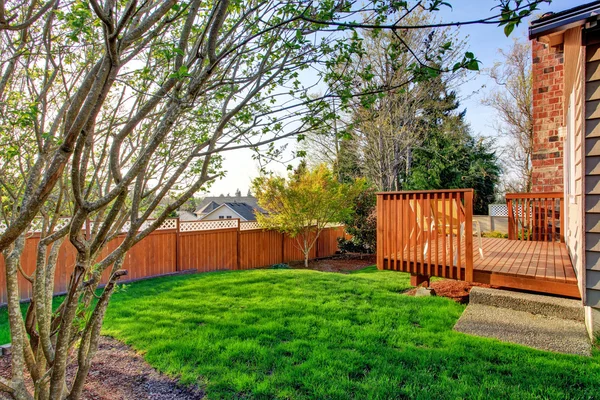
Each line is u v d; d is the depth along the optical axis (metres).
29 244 6.46
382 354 3.08
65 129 1.41
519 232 7.88
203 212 28.06
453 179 17.59
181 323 4.09
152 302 5.07
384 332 3.58
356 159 15.26
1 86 1.99
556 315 3.68
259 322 4.03
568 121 4.98
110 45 1.20
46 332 1.78
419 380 2.63
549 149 7.10
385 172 13.82
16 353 1.85
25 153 2.24
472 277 4.16
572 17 2.72
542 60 7.20
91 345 1.80
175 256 9.22
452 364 2.86
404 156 15.45
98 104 1.25
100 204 1.35
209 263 10.10
